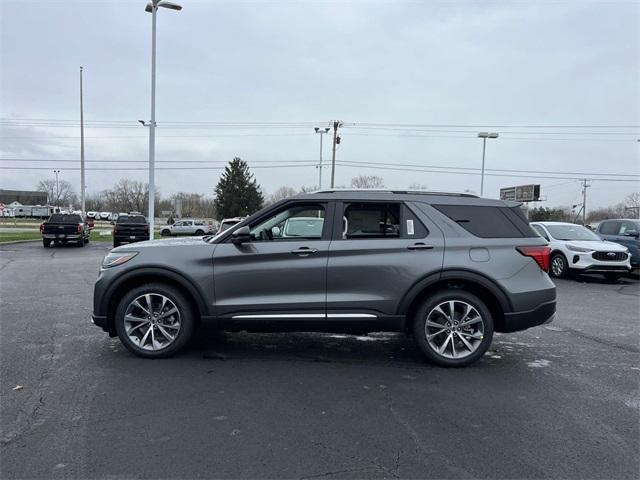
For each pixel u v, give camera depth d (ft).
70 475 9.97
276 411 13.30
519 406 13.94
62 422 12.41
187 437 11.70
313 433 12.03
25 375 15.81
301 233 18.19
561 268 46.50
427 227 17.48
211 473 10.16
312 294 17.22
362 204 17.71
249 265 17.28
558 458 10.97
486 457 10.98
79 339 20.26
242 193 244.01
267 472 10.23
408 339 21.31
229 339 20.79
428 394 14.78
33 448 11.05
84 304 28.12
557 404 14.12
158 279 18.02
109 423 12.39
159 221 304.71
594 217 278.05
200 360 17.72
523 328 17.48
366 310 17.20
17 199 420.77
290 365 17.38
